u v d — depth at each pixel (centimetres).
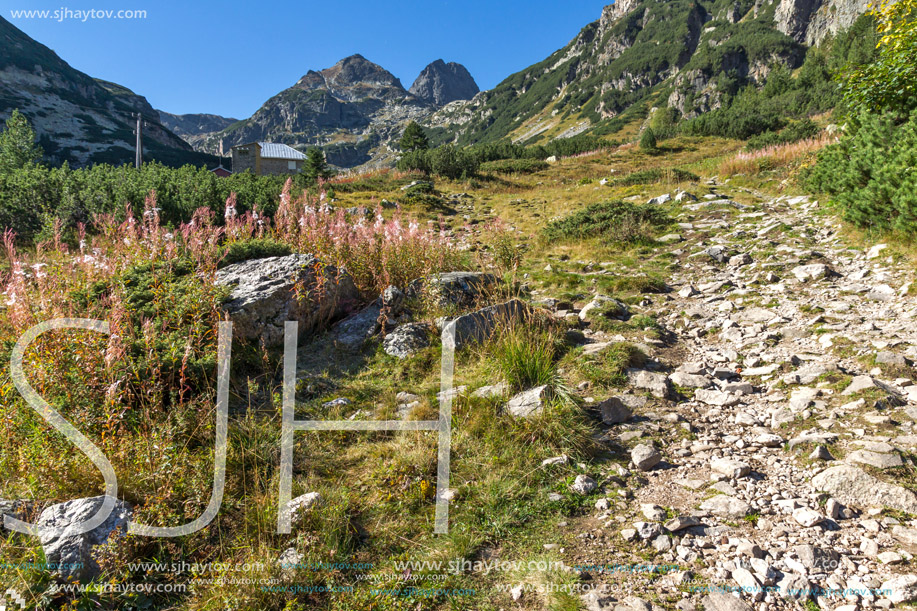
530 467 396
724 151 3719
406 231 939
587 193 2130
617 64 17175
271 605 276
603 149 4747
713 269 955
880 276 746
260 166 5928
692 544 312
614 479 385
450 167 2988
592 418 473
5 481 348
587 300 828
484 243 1312
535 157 4494
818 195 1349
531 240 1383
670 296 845
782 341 620
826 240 1000
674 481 381
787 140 2891
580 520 343
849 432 407
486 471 392
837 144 1261
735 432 445
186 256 704
